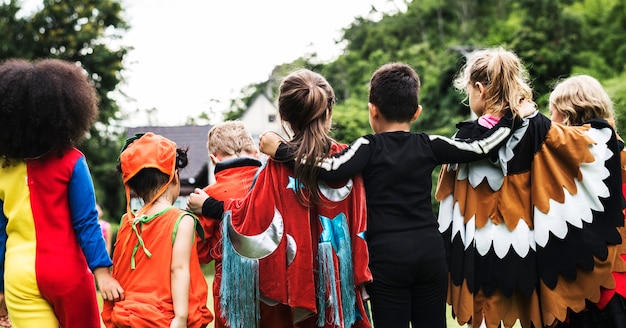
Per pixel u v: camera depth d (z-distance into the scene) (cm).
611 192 288
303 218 256
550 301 280
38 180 253
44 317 252
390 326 254
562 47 2383
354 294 257
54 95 249
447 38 3541
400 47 3616
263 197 259
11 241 256
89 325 259
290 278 254
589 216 284
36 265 249
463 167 295
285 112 263
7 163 254
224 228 263
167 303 251
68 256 253
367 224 260
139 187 266
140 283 253
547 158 284
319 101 258
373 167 260
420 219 259
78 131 259
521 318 289
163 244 255
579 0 3034
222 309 259
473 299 288
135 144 270
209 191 292
